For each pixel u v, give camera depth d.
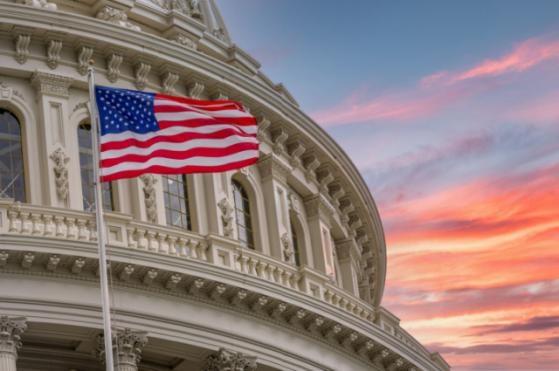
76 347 50.81
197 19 65.88
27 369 50.97
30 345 50.41
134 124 48.03
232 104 49.84
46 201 53.62
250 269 55.75
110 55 56.97
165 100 48.88
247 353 53.28
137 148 47.78
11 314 48.28
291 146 63.47
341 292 60.06
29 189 53.69
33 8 55.06
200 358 52.91
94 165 44.09
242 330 53.41
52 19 55.31
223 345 52.62
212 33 66.94
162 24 63.09
